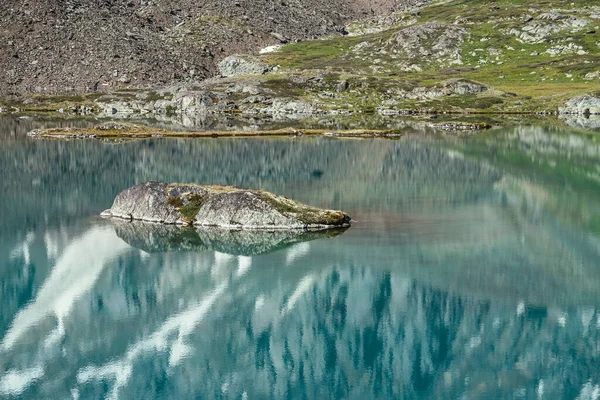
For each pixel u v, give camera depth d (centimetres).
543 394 2833
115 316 3728
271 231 5253
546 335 3362
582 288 3959
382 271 4284
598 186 7212
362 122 17200
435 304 3766
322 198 6569
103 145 11719
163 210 5669
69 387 2989
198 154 10269
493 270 4291
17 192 7181
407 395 2842
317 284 4100
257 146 11269
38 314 3797
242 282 4147
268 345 3362
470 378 2995
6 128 15538
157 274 4356
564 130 13800
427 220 5638
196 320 3669
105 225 5606
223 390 2952
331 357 3228
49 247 4984
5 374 3127
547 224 5494
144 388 2984
